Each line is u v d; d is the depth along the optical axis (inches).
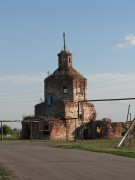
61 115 3262.8
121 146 1879.9
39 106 3388.3
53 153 1362.0
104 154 1285.7
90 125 3341.5
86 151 1464.1
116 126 3280.0
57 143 2320.4
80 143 2267.5
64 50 3427.7
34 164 975.0
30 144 2185.0
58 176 744.3
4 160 1104.8
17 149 1632.6
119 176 730.8
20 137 3459.6
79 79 3331.7
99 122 3297.2
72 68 3422.7
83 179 698.2
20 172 820.0
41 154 1318.9
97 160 1058.1
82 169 847.7
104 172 791.1
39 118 3216.0
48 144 2166.6
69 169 852.0
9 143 2343.8
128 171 805.2
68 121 3245.6
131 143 2178.9
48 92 3348.9
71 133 3255.4
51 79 3336.6
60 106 3272.6
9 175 776.9
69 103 3267.7
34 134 3176.7
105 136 3262.8
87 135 3334.2
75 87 3297.2
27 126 3225.9
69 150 1537.9
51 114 3307.1
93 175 748.6
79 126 3302.2
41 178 724.7
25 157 1198.3
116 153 1302.9
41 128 3186.5
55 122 3186.5
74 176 739.4
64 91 3312.0
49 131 3169.3
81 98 3331.7
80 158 1129.4
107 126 3267.7
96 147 1710.1
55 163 989.2
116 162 996.6
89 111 3380.9
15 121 3169.3
